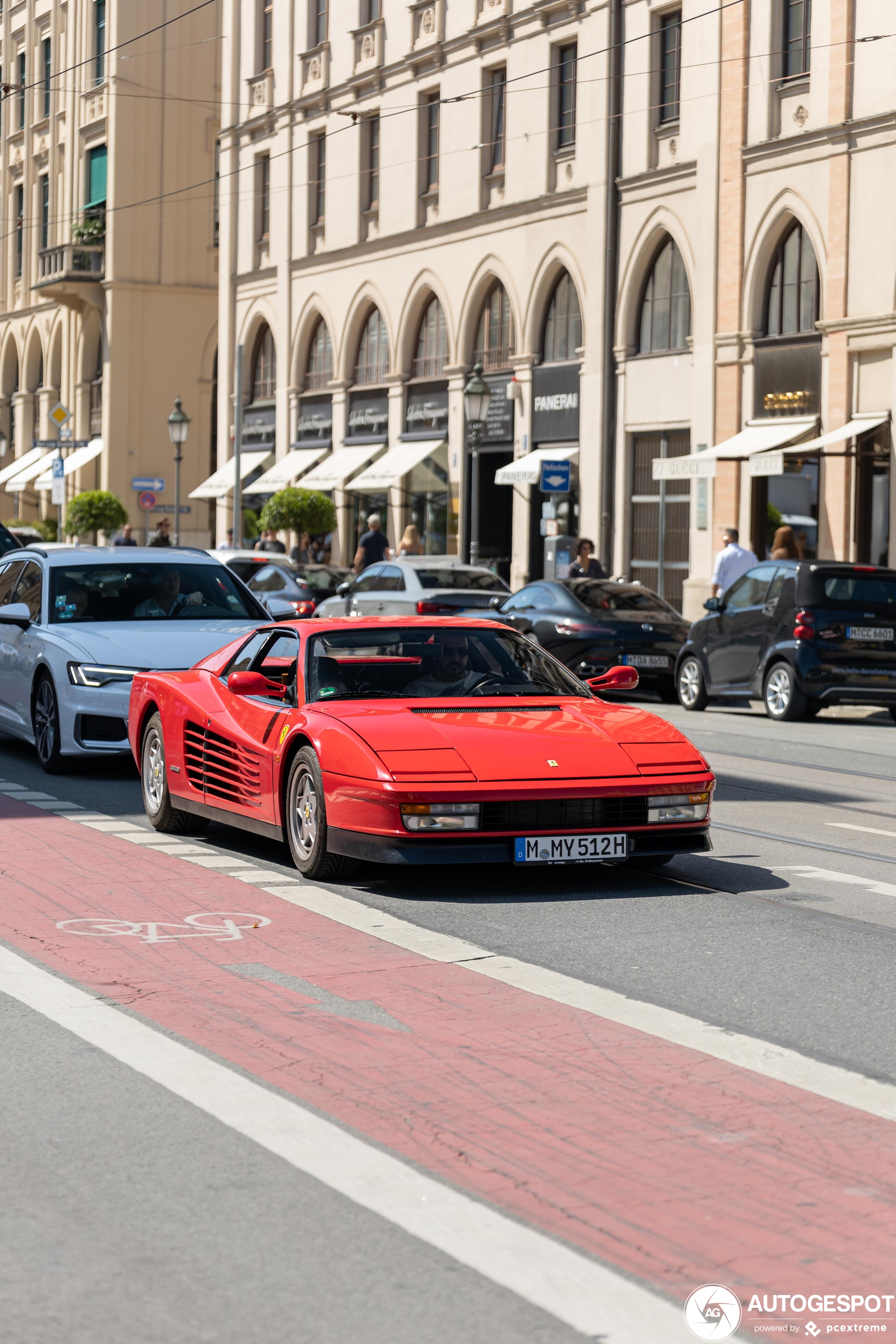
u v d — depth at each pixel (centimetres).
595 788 968
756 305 3350
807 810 1373
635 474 3725
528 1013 715
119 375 6384
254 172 5278
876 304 3055
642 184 3631
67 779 1522
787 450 3069
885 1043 672
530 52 3959
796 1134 564
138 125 6362
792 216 3262
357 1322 422
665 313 3628
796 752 1827
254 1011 718
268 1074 627
